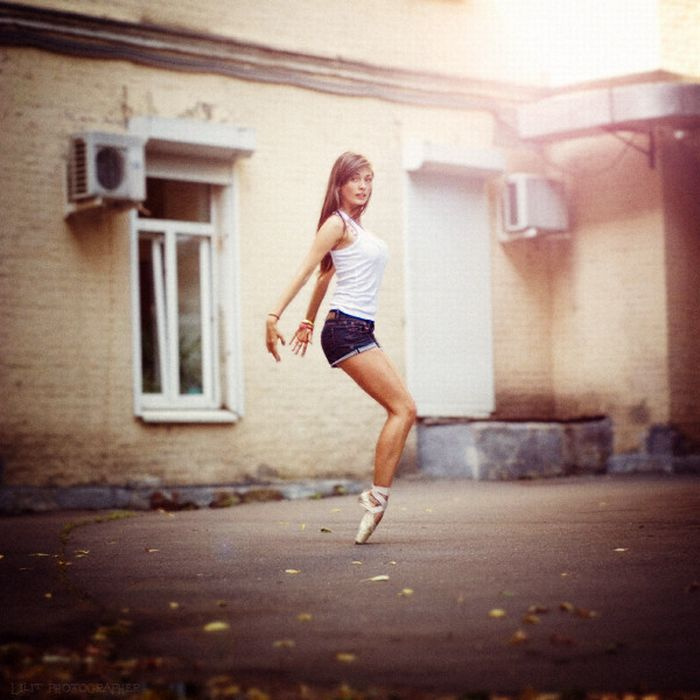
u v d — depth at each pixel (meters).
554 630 4.24
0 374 10.60
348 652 3.96
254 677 3.65
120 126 11.28
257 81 12.13
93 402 11.06
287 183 12.33
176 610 4.77
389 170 13.05
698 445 13.64
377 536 7.30
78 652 4.02
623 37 13.66
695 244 13.73
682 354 13.56
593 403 13.91
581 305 14.03
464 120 13.57
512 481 12.50
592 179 13.96
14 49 10.75
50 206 10.89
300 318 12.37
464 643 4.06
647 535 7.02
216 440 11.77
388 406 6.79
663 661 3.77
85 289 11.05
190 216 11.98
